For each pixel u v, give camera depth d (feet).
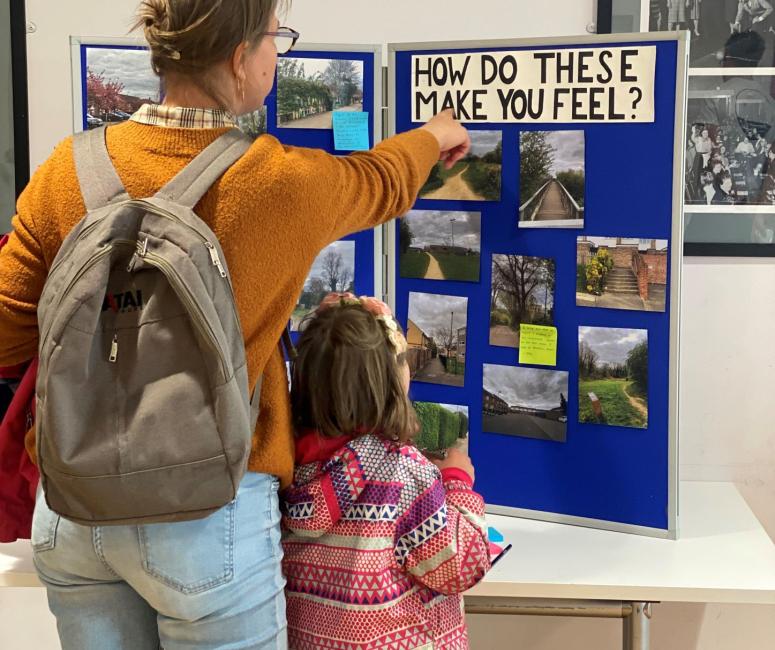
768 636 7.36
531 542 5.65
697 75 6.68
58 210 3.86
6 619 7.79
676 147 5.33
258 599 4.04
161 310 3.62
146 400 3.61
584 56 5.44
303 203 3.78
